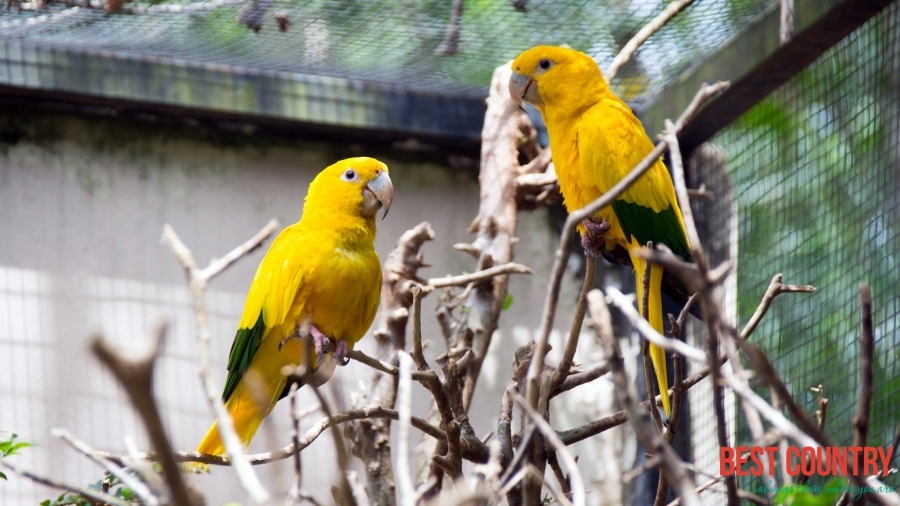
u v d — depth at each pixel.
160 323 2.30
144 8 9.38
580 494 3.91
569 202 8.97
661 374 7.58
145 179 11.46
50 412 10.52
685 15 9.71
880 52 9.26
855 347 9.62
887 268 9.30
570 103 8.80
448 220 12.41
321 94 11.42
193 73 11.00
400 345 9.46
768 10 9.28
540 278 12.53
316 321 7.83
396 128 11.62
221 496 10.72
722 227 11.03
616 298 4.13
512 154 10.76
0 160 11.01
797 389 10.12
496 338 12.22
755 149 10.97
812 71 10.13
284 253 7.76
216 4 9.41
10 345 10.59
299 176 12.02
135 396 2.24
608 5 9.67
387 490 8.93
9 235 10.86
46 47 10.52
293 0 9.41
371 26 9.93
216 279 11.41
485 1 9.57
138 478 6.71
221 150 11.80
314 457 11.01
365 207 8.01
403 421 4.04
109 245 11.16
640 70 10.81
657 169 8.74
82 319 10.87
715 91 4.25
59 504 7.72
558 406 12.20
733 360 3.98
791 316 10.34
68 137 11.27
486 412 11.94
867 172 9.46
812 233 10.15
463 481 5.56
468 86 11.88
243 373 7.86
